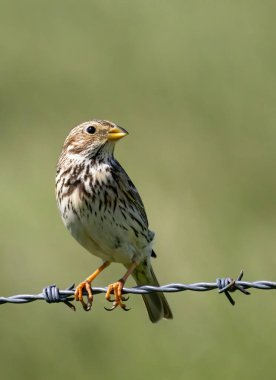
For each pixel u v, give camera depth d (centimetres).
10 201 1572
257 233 1520
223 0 2103
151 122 1789
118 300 989
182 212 1528
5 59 2022
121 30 2070
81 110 1847
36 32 2105
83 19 2133
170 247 1441
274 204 1620
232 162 1698
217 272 1396
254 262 1422
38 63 2009
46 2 2197
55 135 1781
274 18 2031
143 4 2131
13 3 2203
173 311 1329
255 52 1952
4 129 1803
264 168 1702
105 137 1031
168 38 2017
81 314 1343
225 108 1827
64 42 2062
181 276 1388
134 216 1034
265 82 1889
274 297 1340
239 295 1339
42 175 1652
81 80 1934
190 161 1680
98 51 2019
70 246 1470
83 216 1021
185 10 2098
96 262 1430
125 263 1050
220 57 1952
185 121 1789
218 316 1315
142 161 1670
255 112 1817
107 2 2153
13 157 1711
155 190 1584
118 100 1858
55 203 1570
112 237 1028
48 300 927
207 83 1889
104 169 1026
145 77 1919
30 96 1909
